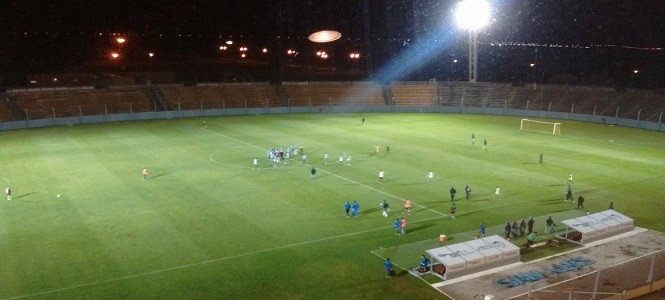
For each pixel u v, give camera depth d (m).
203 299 26.12
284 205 41.69
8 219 38.03
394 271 29.59
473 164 56.38
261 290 27.16
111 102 95.44
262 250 32.50
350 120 91.88
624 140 71.75
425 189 46.59
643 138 73.62
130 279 28.31
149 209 40.41
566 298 25.91
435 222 38.12
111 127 82.62
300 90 110.25
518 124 86.81
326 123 87.88
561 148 65.62
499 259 30.27
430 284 28.06
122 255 31.55
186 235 34.97
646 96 89.88
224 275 28.91
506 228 34.62
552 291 26.50
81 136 73.69
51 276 28.62
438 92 109.62
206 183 48.00
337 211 40.31
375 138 72.62
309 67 136.12
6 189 42.78
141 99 98.38
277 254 31.91
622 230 36.03
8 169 53.25
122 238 34.34
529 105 99.69
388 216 39.31
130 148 64.50
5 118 83.75
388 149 63.12
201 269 29.66
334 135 75.12
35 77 105.50
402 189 46.53
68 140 70.38
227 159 58.06
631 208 41.72
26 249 32.41
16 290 26.91
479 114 100.62
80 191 45.25
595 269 29.98
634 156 61.03
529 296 25.70
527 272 29.56
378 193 45.22
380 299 26.31
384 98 109.88
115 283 27.83
